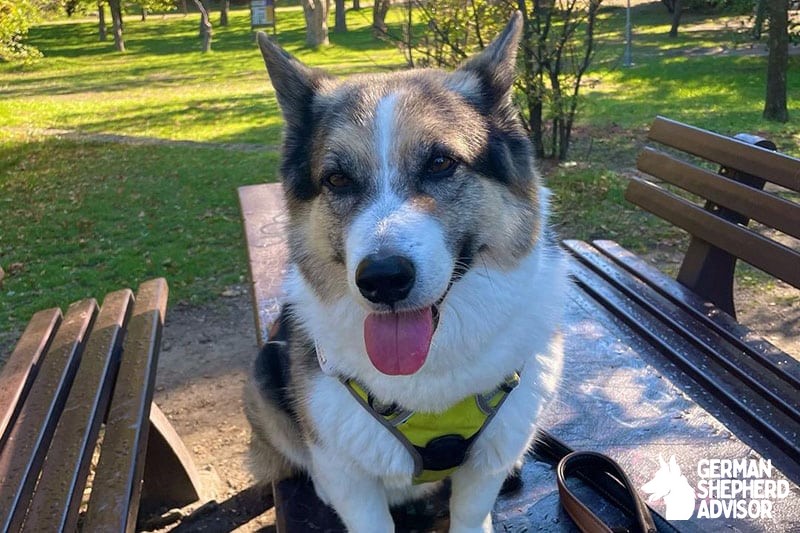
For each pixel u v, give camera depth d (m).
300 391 0.49
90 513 0.51
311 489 0.58
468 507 0.49
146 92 4.12
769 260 0.69
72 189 2.12
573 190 1.79
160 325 0.76
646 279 0.84
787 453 0.55
